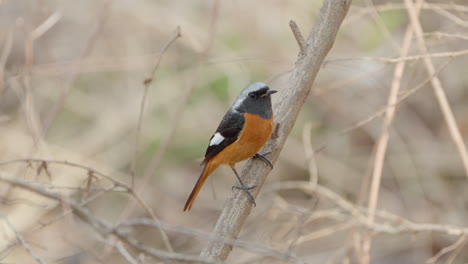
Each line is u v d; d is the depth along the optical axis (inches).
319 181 570.6
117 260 336.5
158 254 200.1
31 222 440.5
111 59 539.5
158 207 561.3
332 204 505.0
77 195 479.2
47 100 592.1
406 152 561.3
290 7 594.9
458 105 577.9
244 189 286.2
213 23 483.2
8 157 522.0
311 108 589.9
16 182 213.0
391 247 510.9
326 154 579.5
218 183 586.9
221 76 580.4
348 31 572.4
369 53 556.7
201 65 469.4
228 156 332.8
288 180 579.2
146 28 604.1
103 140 586.2
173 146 586.9
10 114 543.8
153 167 461.1
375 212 365.1
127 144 588.4
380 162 374.9
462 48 548.7
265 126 313.9
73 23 619.8
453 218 526.9
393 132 567.2
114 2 593.9
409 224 353.7
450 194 544.4
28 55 438.0
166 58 584.1
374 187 370.9
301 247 490.9
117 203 553.3
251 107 321.4
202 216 559.2
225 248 264.4
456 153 552.7
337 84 412.2
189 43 583.2
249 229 393.7
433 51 542.6
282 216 400.8
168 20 599.2
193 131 590.2
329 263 409.1
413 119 579.5
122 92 614.5
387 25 551.2
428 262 348.2
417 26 378.0
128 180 564.1
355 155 583.2
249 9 599.2
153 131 589.9
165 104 595.8
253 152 326.6
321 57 295.4
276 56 571.5
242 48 583.2
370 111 562.3
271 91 322.0
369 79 541.3
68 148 579.2
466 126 567.5
